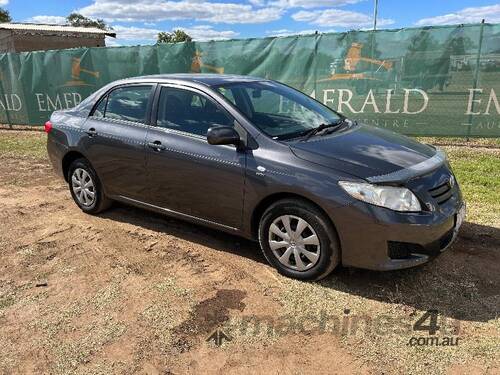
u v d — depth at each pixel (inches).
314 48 364.2
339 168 141.2
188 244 186.4
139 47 428.1
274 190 148.9
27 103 506.9
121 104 201.5
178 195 178.7
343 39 354.6
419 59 339.0
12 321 139.5
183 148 172.2
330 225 142.3
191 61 408.8
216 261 170.9
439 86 339.6
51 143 227.0
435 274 155.3
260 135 157.3
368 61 351.9
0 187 281.4
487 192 231.5
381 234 134.5
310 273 149.8
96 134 203.9
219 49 393.7
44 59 480.7
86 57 457.7
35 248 188.9
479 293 143.9
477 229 188.7
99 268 169.8
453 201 147.8
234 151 159.8
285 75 377.7
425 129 352.2
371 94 357.7
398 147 157.8
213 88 174.1
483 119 335.9
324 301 142.3
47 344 128.2
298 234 149.1
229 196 162.1
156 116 186.1
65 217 222.7
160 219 214.2
